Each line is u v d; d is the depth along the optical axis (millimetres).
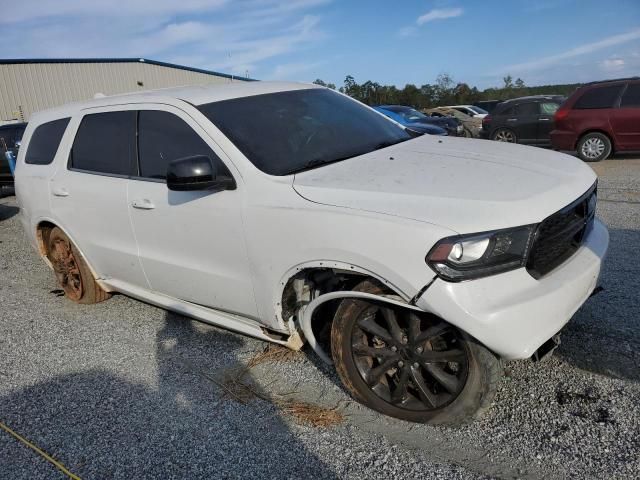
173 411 3090
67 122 4449
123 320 4484
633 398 2766
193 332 4098
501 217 2338
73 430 3012
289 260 2834
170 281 3662
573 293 2516
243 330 3387
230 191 3072
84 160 4207
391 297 2533
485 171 2803
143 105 3725
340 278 2846
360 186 2715
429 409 2682
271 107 3562
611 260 4730
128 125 3814
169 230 3463
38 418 3164
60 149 4445
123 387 3408
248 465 2590
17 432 3047
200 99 3482
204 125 3266
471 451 2531
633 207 6711
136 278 3994
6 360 3965
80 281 4762
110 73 29125
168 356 3754
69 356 3932
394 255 2428
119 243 3953
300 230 2736
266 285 3020
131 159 3768
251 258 3037
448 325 2467
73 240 4445
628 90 10703
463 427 2701
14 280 5980
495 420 2723
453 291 2307
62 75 27156
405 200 2527
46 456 2816
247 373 3412
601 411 2695
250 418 2949
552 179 2738
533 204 2438
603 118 10883
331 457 2586
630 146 10836
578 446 2477
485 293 2307
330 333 3086
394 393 2764
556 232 2555
